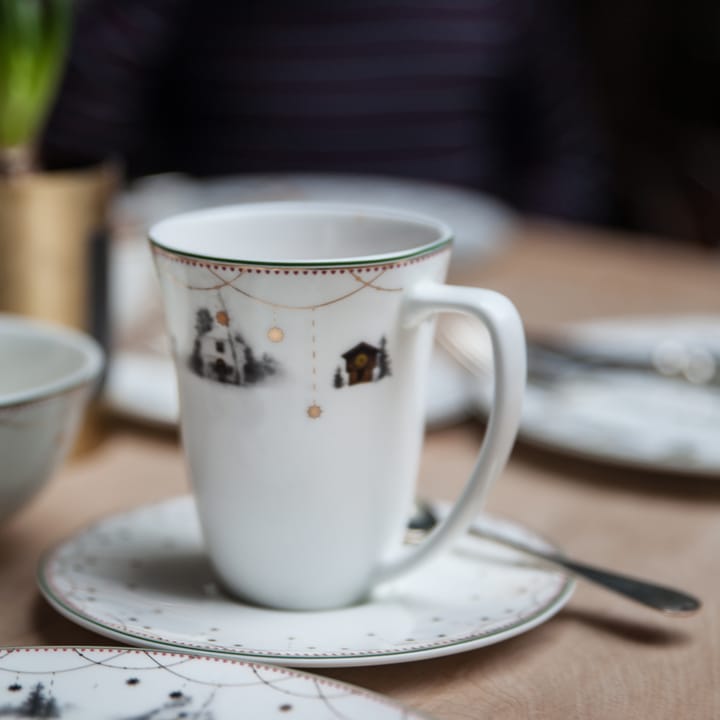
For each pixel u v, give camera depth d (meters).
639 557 0.63
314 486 0.55
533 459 0.73
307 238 0.60
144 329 0.85
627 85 2.52
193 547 0.61
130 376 0.79
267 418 0.55
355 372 0.55
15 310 0.71
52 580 0.56
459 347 0.80
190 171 1.85
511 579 0.58
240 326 0.54
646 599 0.56
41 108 0.71
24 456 0.60
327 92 1.79
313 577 0.56
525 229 1.24
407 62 1.79
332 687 0.48
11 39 0.68
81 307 0.72
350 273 0.54
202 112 1.83
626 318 0.92
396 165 1.80
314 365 0.54
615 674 0.54
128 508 0.67
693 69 2.52
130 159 1.79
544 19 1.92
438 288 0.55
